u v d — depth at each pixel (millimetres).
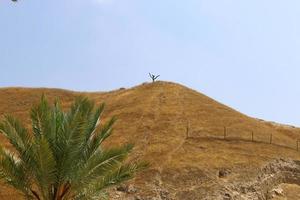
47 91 88812
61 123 28828
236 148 62438
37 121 28922
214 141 63406
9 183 28562
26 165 28641
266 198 55750
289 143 68750
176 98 77000
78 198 29547
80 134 28297
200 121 68938
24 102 82500
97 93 89500
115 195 50812
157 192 51469
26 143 28734
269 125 83500
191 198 51375
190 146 61156
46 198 28844
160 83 84250
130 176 29906
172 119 68625
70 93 89125
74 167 28844
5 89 88750
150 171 54250
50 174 27891
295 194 57656
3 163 28094
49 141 28516
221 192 52875
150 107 72750
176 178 53688
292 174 61156
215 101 79625
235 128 68250
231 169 56906
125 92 84062
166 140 61938
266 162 60219
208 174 55062
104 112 74500
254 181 56250
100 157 29344
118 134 64125
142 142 61500
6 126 29000
